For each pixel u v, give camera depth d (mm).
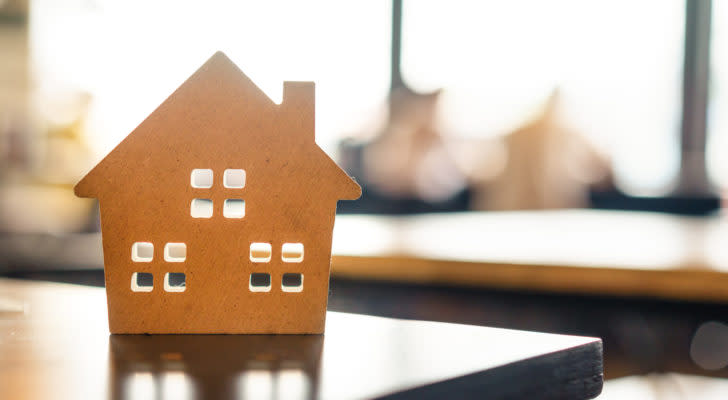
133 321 561
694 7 3637
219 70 573
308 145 578
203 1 3369
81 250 2021
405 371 413
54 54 3639
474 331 574
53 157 3309
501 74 3830
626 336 1360
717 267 1200
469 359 451
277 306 569
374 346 505
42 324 604
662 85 3727
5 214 2676
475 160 3744
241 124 573
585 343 512
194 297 565
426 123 3742
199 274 567
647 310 1342
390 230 2145
